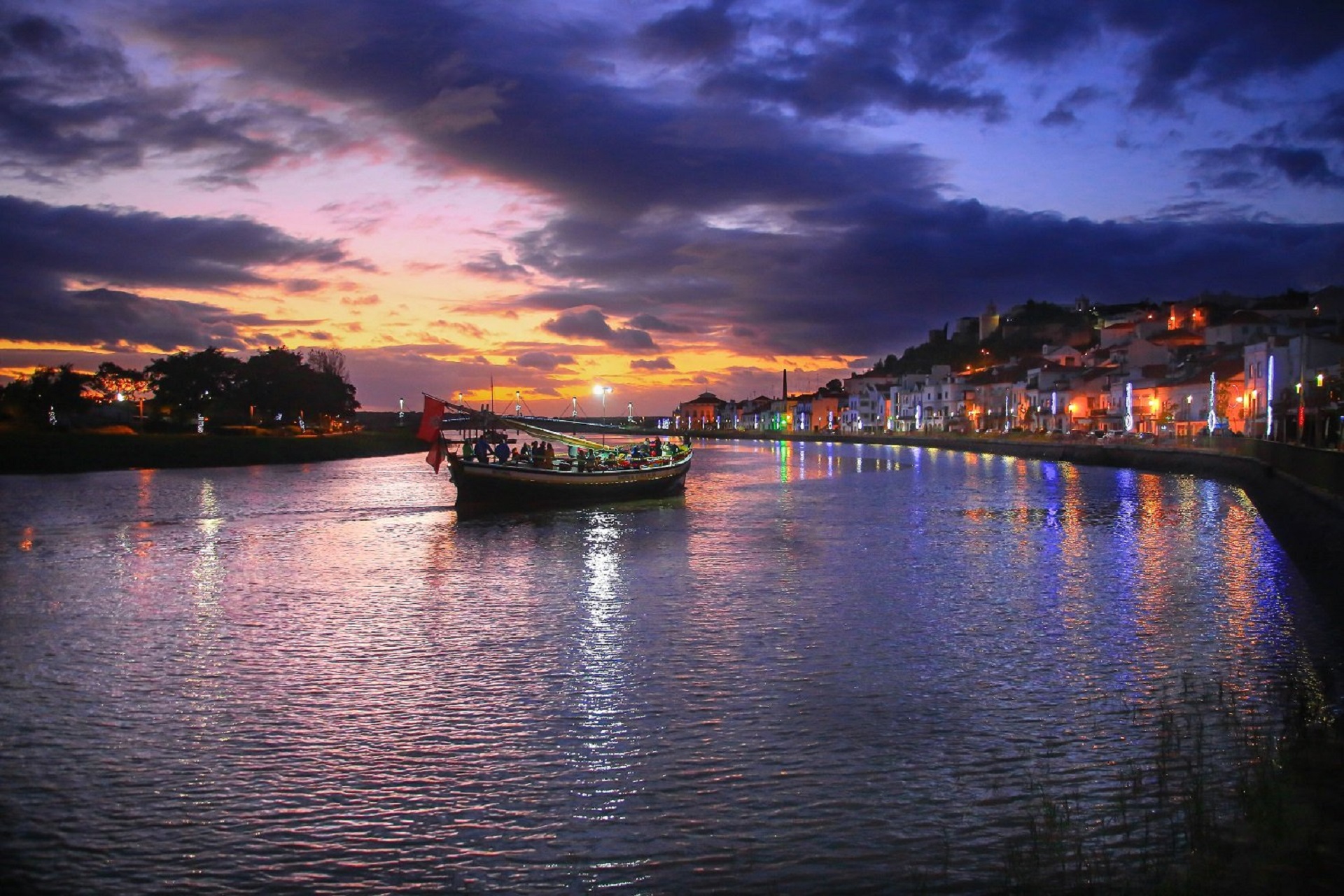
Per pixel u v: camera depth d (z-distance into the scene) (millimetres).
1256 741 13117
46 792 12359
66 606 24391
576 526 42062
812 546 34531
